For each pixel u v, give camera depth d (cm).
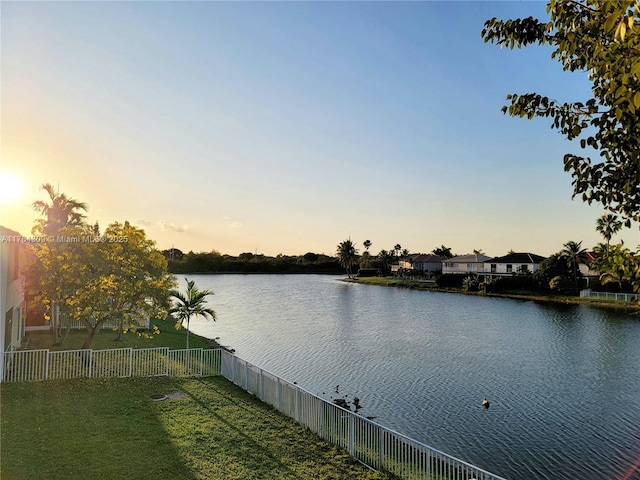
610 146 473
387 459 1160
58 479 1016
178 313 2742
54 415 1412
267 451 1242
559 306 6525
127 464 1109
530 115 538
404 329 4547
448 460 1008
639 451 1722
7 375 1781
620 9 325
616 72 392
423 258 12900
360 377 2753
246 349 3522
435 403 2278
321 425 1375
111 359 2039
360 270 14762
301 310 6141
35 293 2177
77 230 2153
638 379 2708
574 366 3030
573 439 1836
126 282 2086
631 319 5203
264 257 18238
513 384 2605
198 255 16162
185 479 1052
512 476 1533
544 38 523
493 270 9938
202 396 1720
